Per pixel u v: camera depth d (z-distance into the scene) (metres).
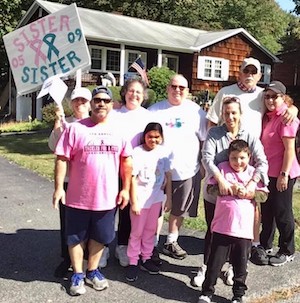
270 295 4.11
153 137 4.20
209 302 3.82
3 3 21.91
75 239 3.87
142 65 6.71
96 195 3.77
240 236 3.72
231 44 23.20
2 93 25.25
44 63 4.38
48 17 4.32
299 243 5.32
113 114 4.40
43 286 4.04
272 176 4.59
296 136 4.70
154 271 4.37
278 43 41.00
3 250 4.88
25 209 6.45
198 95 20.06
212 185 3.89
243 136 4.05
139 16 34.28
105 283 4.02
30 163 10.12
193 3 36.78
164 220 6.02
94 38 19.42
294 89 26.20
